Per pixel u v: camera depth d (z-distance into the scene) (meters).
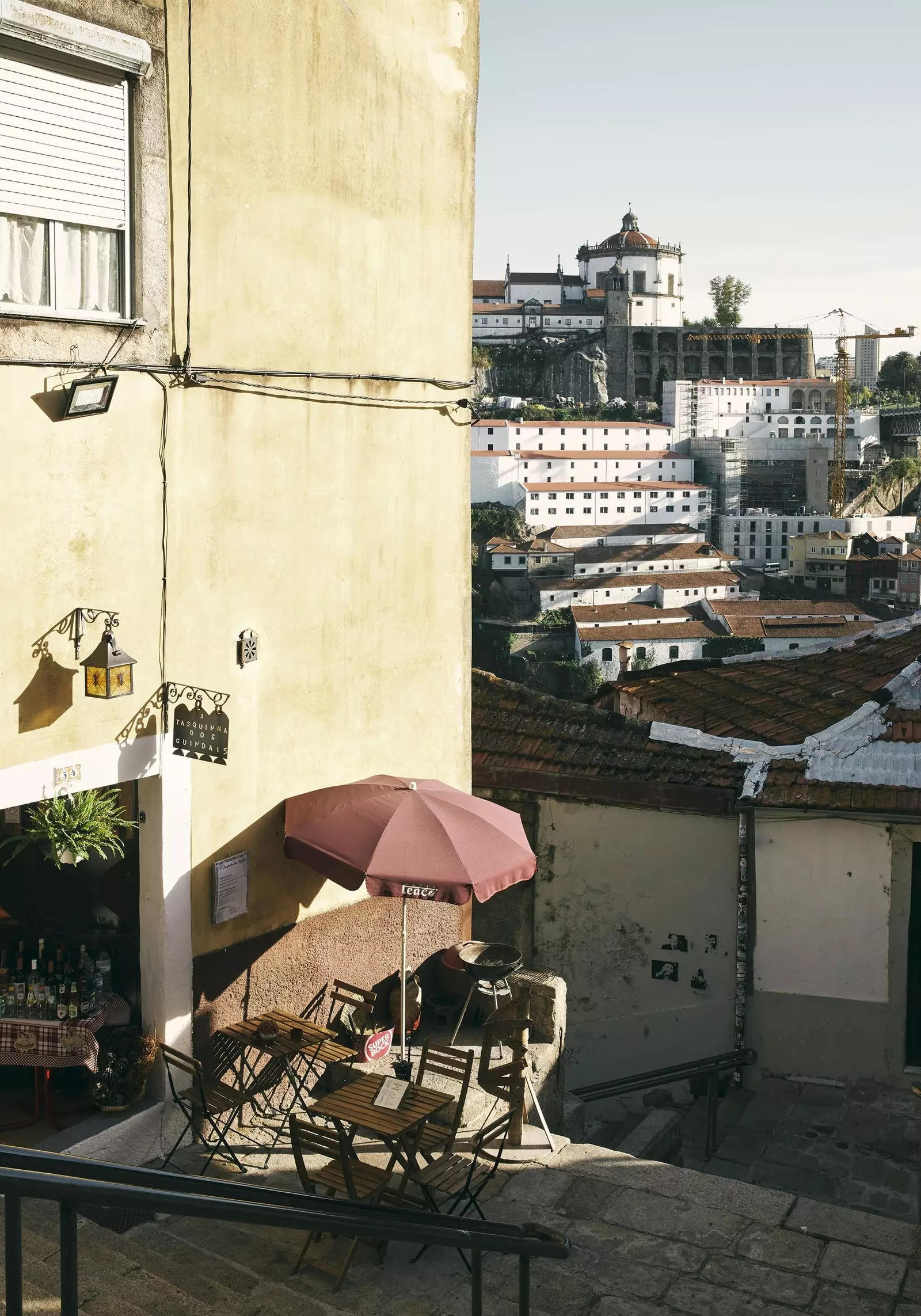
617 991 11.45
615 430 160.88
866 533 149.25
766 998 10.85
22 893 7.37
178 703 7.11
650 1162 7.64
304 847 7.75
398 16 8.59
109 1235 6.04
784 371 194.88
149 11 6.56
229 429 7.39
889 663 13.05
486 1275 6.27
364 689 8.82
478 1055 8.91
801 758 10.84
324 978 8.54
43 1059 6.77
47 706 6.32
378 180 8.52
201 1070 7.26
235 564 7.54
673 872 11.18
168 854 7.11
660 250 193.88
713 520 158.38
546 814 11.66
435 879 7.46
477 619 129.62
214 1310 5.15
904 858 10.41
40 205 6.15
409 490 9.14
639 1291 6.20
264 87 7.43
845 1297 6.18
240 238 7.36
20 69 5.98
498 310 188.75
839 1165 9.33
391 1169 6.56
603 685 15.29
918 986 10.47
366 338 8.53
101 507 6.55
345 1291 6.06
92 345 6.43
